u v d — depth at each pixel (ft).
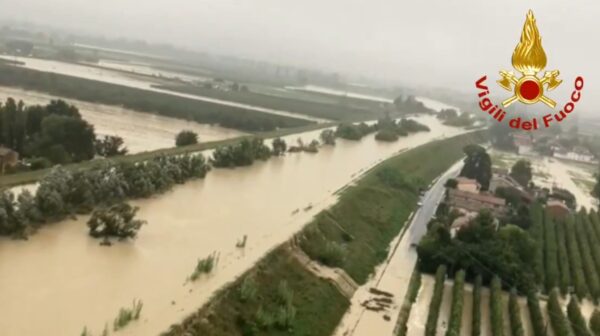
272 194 228.84
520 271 189.47
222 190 224.74
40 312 110.22
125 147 292.20
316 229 193.98
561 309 177.37
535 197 313.12
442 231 201.67
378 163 334.44
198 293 127.75
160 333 108.58
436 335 155.53
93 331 106.01
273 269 154.20
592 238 255.29
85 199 173.47
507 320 169.89
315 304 149.18
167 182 211.41
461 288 177.27
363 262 193.77
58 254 139.85
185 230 169.89
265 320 128.36
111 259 141.28
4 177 193.77
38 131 272.72
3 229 144.77
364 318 157.17
